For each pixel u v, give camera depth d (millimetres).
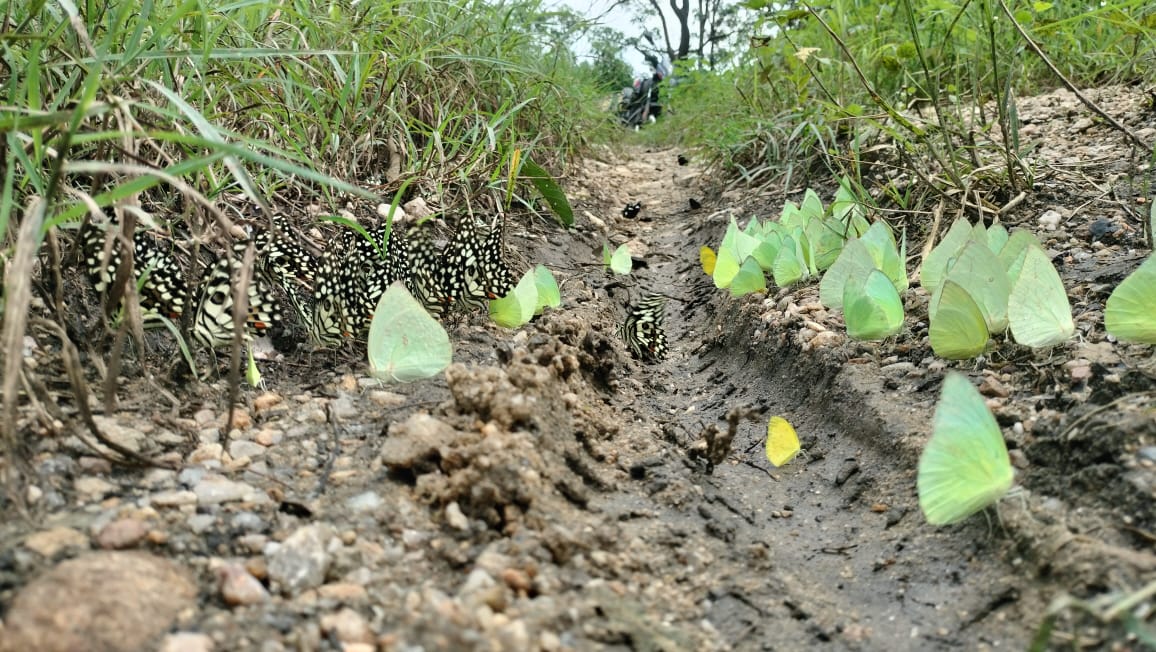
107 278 292
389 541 241
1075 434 266
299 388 343
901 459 309
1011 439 292
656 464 321
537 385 307
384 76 569
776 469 343
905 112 714
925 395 345
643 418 386
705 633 230
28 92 296
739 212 769
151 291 327
